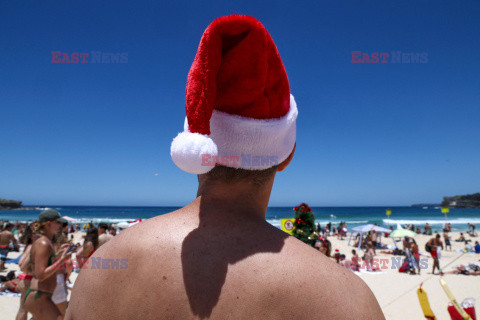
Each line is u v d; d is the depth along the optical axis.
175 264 0.72
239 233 0.77
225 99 0.82
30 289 3.63
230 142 0.81
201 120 0.75
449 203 132.12
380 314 0.72
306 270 0.71
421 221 57.47
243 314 0.67
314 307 0.67
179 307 0.68
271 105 0.85
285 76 0.89
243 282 0.69
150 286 0.71
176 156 0.73
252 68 0.80
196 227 0.78
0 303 6.87
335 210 110.06
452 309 5.07
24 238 7.56
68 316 0.82
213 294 0.69
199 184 0.93
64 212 92.12
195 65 0.79
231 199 0.83
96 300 0.76
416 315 7.86
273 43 0.86
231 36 0.81
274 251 0.74
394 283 11.48
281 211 91.12
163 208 124.31
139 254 0.76
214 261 0.72
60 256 3.87
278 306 0.67
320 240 3.81
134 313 0.71
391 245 25.19
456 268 13.30
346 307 0.67
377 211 99.62
